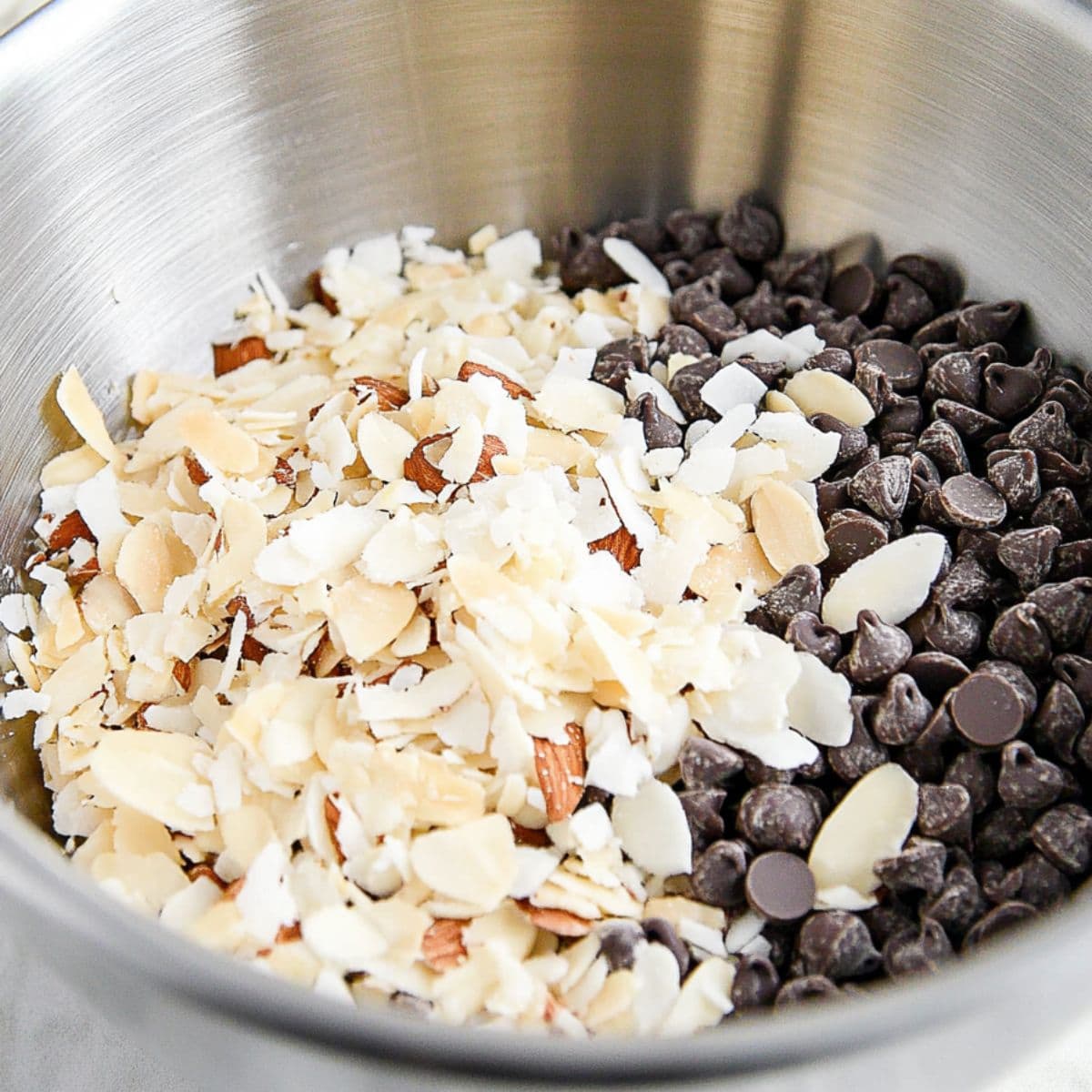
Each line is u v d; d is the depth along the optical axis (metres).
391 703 0.30
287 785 0.30
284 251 0.36
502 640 0.30
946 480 0.33
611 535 0.32
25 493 0.33
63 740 0.31
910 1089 0.26
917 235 0.35
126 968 0.25
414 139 0.36
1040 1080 0.30
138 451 0.34
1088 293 0.33
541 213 0.38
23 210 0.32
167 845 0.30
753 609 0.32
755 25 0.35
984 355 0.34
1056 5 0.32
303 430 0.34
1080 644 0.31
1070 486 0.32
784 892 0.29
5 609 0.32
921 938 0.29
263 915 0.29
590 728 0.30
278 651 0.31
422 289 0.37
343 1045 0.25
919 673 0.31
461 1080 0.25
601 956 0.29
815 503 0.33
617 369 0.35
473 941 0.29
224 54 0.34
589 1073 0.24
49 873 0.26
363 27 0.35
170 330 0.35
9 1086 0.31
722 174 0.37
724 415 0.34
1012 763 0.30
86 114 0.32
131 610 0.32
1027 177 0.33
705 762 0.30
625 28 0.35
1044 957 0.25
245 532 0.32
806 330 0.35
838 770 0.30
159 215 0.34
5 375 0.32
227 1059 0.26
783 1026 0.25
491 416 0.33
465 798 0.29
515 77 0.36
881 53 0.34
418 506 0.32
